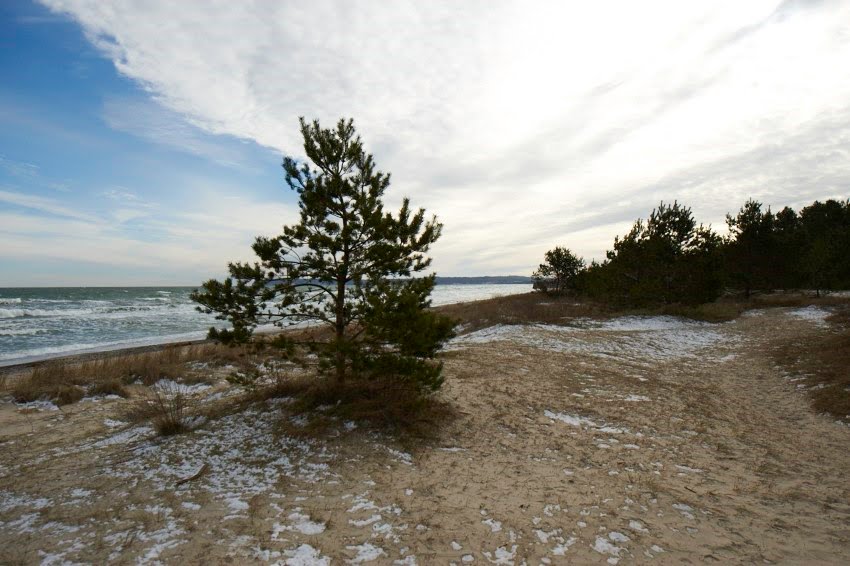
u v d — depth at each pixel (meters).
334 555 3.37
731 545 3.57
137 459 5.62
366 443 5.79
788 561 3.35
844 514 4.11
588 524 3.88
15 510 4.31
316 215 7.23
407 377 6.52
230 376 7.42
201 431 6.49
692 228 22.00
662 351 13.81
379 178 7.52
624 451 5.75
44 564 3.31
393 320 5.97
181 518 4.00
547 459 5.46
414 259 7.50
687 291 21.22
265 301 6.70
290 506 4.20
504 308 25.08
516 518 3.98
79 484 4.92
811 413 7.38
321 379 7.93
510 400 7.86
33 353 18.28
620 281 22.52
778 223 33.66
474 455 5.56
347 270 7.06
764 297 28.47
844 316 17.03
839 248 30.11
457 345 14.55
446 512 4.08
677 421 6.99
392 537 3.63
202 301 6.52
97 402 10.02
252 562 3.27
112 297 69.75
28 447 6.71
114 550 3.48
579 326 18.66
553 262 34.91
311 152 7.28
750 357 12.34
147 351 18.03
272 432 6.17
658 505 4.27
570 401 7.93
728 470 5.17
